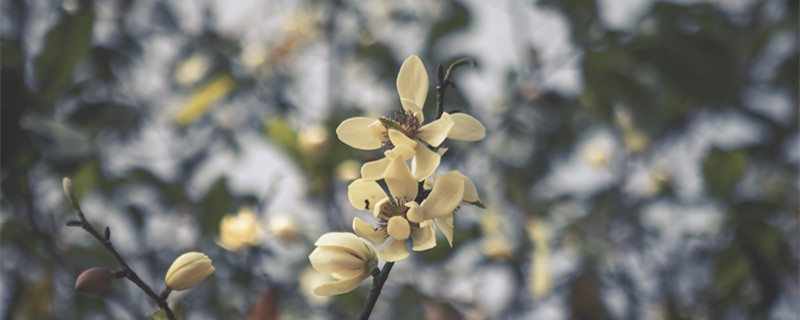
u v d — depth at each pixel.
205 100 0.72
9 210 0.62
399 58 0.80
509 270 0.70
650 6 0.70
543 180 0.76
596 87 0.66
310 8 0.84
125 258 0.66
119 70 0.74
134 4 0.78
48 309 0.65
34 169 0.60
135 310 0.59
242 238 0.60
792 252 0.67
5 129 0.57
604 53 0.66
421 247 0.42
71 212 0.66
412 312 0.67
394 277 0.70
